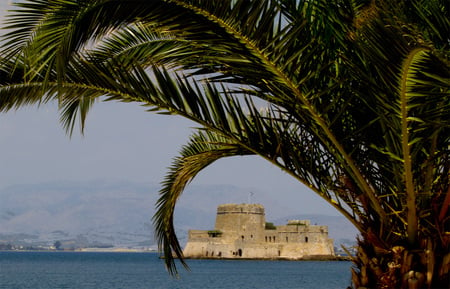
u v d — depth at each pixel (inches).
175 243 864.3
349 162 618.5
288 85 573.3
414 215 610.2
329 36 595.5
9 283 5531.5
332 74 606.2
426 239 616.4
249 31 525.7
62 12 463.2
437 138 635.5
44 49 470.6
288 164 649.6
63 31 465.7
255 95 640.4
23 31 468.4
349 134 600.4
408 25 488.1
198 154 777.6
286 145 642.2
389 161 631.8
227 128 642.8
